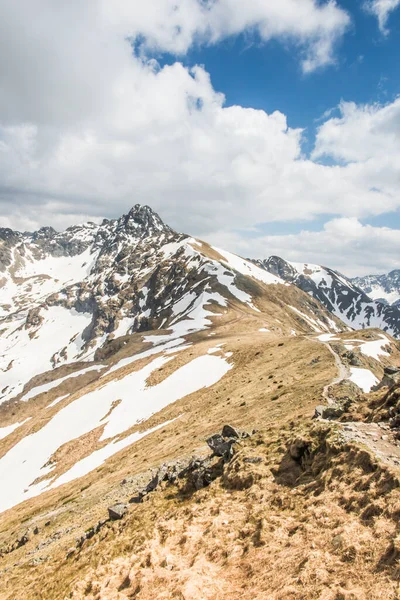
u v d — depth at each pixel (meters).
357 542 15.29
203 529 21.23
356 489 18.55
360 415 28.06
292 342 90.25
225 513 21.84
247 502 22.23
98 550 24.42
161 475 32.19
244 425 45.66
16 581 27.38
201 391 77.94
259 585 15.49
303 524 18.02
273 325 151.00
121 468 52.72
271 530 18.72
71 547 29.20
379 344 91.38
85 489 51.12
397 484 17.28
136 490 37.47
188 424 60.25
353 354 68.31
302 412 41.09
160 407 79.44
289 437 27.89
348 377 55.78
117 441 71.81
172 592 16.58
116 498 38.19
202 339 132.25
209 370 89.31
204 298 198.25
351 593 13.03
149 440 61.38
